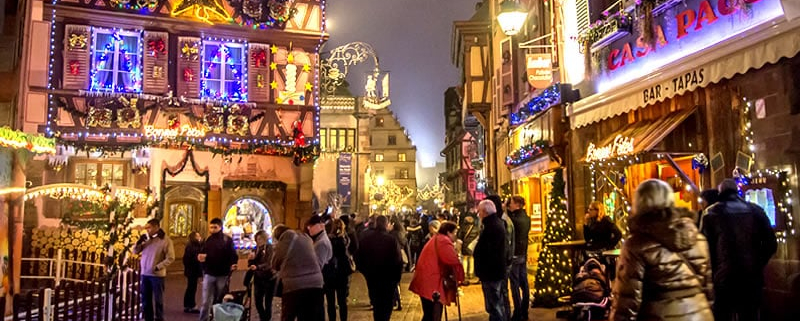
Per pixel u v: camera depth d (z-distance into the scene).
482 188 36.03
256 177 20.88
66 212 17.78
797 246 7.31
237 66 20.20
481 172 38.03
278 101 20.41
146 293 10.00
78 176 19.27
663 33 10.27
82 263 13.13
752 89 8.12
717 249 6.23
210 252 9.89
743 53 8.04
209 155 20.45
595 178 12.73
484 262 7.84
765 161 7.86
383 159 57.56
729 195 6.39
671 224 3.79
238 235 20.58
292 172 21.44
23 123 17.67
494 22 22.73
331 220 10.47
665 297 3.73
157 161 19.78
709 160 8.98
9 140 11.00
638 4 10.87
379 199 44.69
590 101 12.35
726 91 8.65
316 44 21.03
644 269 3.78
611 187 12.10
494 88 22.86
